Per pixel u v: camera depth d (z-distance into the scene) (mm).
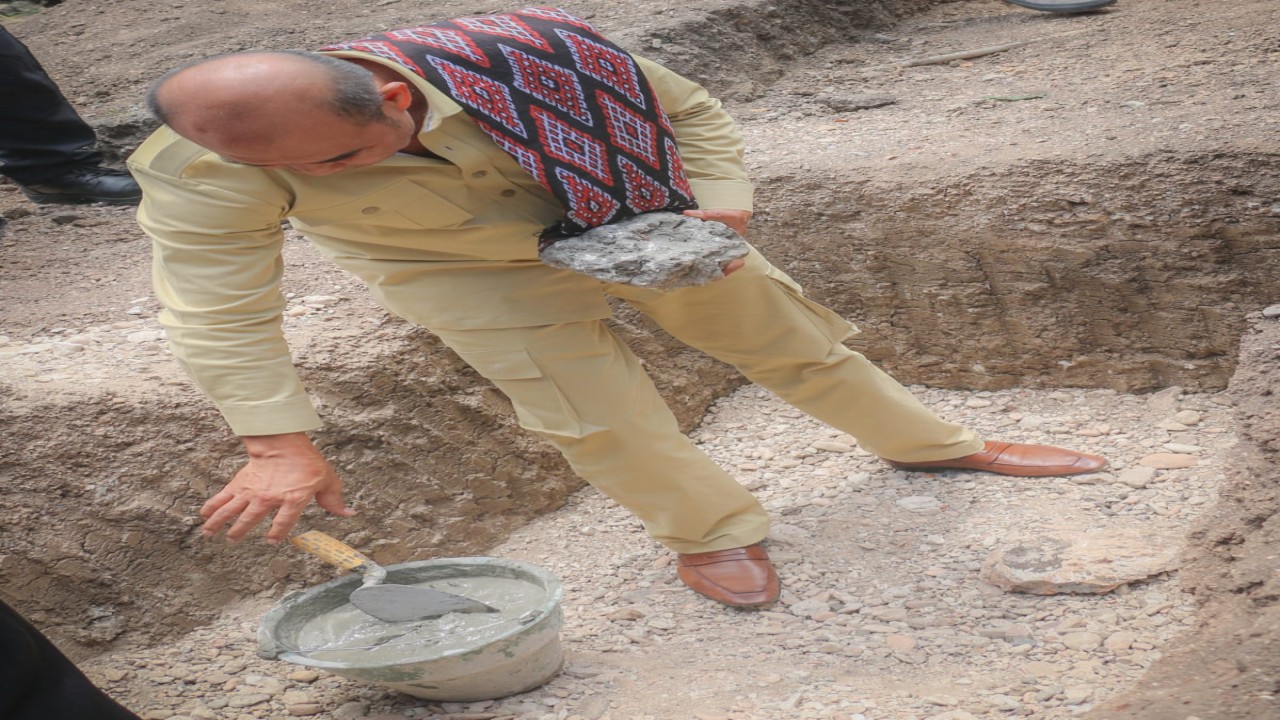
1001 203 4246
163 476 3301
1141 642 2820
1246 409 3455
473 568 2965
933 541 3453
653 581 3436
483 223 2613
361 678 2639
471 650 2607
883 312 4527
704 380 4566
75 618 3156
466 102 2350
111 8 7965
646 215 2621
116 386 3357
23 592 3094
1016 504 3576
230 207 2416
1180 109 4656
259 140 2156
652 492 3129
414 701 2871
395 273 2809
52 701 2057
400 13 7227
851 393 3441
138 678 3057
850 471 3967
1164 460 3740
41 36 7516
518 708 2799
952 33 6891
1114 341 4273
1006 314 4367
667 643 3102
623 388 2963
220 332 2473
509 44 2443
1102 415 4164
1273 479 3045
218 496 2531
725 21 6332
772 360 3312
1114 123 4582
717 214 2801
